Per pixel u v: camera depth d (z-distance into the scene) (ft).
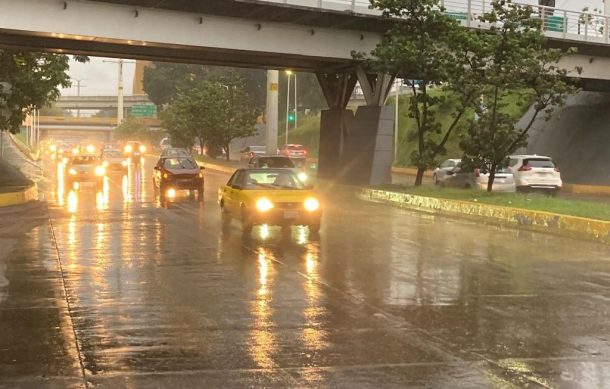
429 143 94.17
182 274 35.55
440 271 37.19
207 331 24.27
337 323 25.58
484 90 79.56
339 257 41.83
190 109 209.87
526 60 74.49
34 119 369.91
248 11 95.35
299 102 321.32
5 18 83.92
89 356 21.20
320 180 119.14
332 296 30.42
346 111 118.73
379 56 91.97
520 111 166.20
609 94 139.54
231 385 18.56
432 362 20.81
